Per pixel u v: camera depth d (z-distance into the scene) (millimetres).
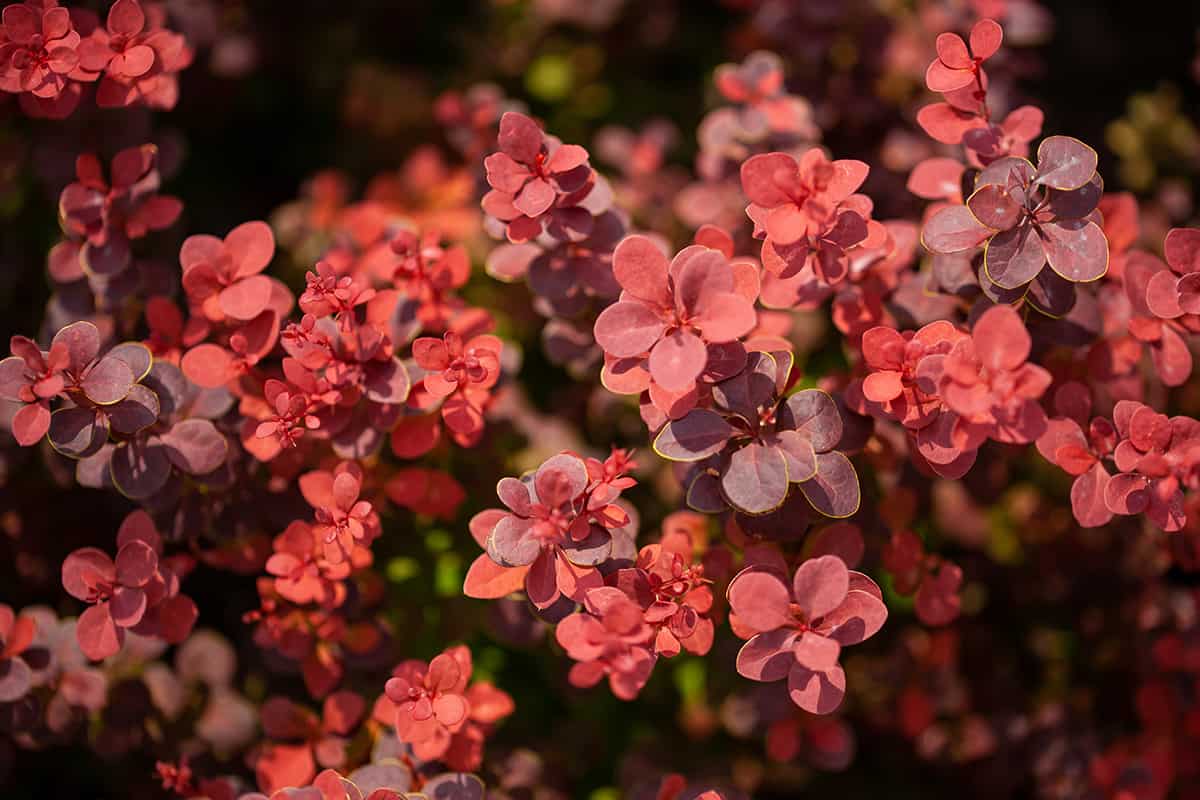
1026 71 595
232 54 649
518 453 579
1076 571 586
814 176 485
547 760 572
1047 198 494
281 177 743
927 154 589
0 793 570
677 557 499
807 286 521
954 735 584
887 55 613
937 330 494
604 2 683
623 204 593
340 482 501
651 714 600
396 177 688
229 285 517
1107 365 521
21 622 522
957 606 529
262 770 527
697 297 484
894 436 531
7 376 499
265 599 529
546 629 544
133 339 541
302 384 506
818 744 547
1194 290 498
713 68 719
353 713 530
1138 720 583
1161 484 493
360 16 732
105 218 529
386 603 557
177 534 533
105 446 518
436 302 537
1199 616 565
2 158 604
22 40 512
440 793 514
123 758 559
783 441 492
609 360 495
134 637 544
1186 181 639
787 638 486
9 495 562
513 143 505
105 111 549
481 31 755
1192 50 720
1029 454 594
